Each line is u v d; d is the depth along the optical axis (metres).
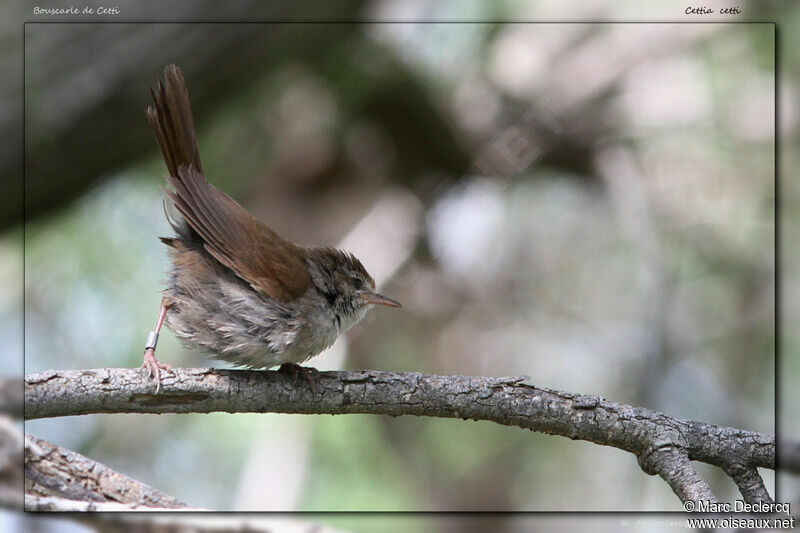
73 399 5.86
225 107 10.21
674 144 12.78
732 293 12.11
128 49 8.16
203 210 7.00
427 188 13.31
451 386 6.36
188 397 6.13
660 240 12.62
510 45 13.45
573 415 6.31
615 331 12.64
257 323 6.99
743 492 6.20
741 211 12.26
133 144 8.62
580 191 13.59
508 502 11.34
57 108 7.94
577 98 13.16
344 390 6.33
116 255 10.39
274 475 10.31
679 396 11.93
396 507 10.44
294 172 12.85
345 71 12.28
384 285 12.77
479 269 13.14
